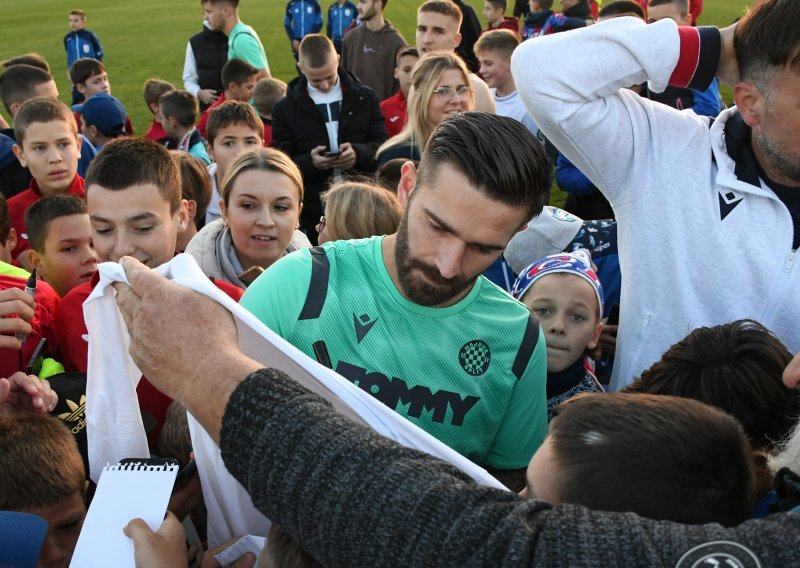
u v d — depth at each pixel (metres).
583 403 0.98
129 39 22.02
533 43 1.86
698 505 0.87
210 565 1.39
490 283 1.69
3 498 1.43
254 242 2.89
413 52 6.16
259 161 2.89
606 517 0.79
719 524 0.80
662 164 1.83
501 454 1.76
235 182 2.87
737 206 1.76
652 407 0.95
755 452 1.30
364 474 0.83
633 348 1.98
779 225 1.72
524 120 5.44
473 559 0.77
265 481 0.87
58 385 1.97
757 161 1.74
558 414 1.03
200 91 8.81
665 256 1.86
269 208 2.87
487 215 1.36
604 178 1.90
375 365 1.56
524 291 2.35
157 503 1.26
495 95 5.80
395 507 0.81
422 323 1.57
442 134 1.40
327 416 0.90
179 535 1.24
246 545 1.40
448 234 1.40
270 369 0.97
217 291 1.16
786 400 1.49
